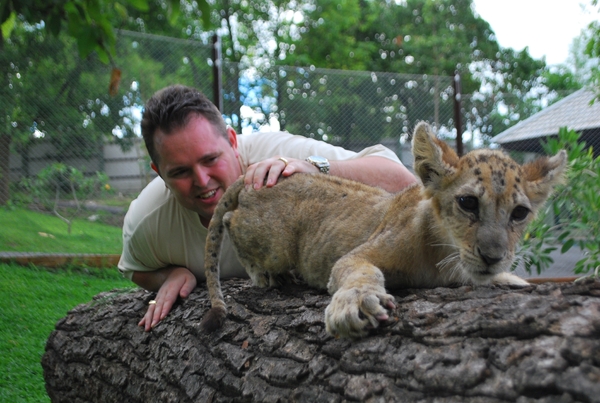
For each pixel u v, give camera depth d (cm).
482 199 74
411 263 81
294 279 99
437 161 78
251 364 73
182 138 93
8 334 141
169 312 99
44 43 208
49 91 210
